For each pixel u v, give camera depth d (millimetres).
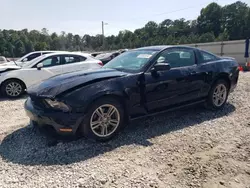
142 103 3922
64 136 3467
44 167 2922
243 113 4977
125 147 3459
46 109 3361
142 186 2564
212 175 2811
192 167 2959
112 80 3658
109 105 3588
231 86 5285
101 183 2607
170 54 4422
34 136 3816
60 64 7781
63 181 2635
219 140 3713
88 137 3475
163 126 4270
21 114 5230
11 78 7188
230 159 3158
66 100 3285
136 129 4125
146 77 3939
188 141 3660
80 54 8188
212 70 4848
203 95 4812
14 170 2855
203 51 5004
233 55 22469
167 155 3234
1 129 4203
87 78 3662
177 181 2680
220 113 4980
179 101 4422
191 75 4488
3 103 6508
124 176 2738
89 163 3014
